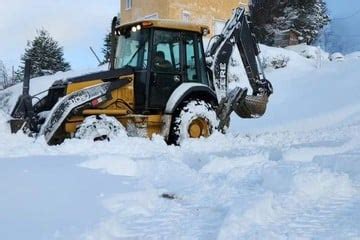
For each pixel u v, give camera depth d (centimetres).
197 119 854
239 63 1748
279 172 463
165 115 849
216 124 884
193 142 774
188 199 428
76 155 621
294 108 1434
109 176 496
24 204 386
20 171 501
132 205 400
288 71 1852
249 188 452
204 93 892
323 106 1406
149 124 845
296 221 350
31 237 313
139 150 689
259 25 3216
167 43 881
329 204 393
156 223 361
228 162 563
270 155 629
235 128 1303
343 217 357
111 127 772
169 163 551
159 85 864
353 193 425
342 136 866
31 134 777
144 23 862
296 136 917
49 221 346
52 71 2906
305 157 609
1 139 718
